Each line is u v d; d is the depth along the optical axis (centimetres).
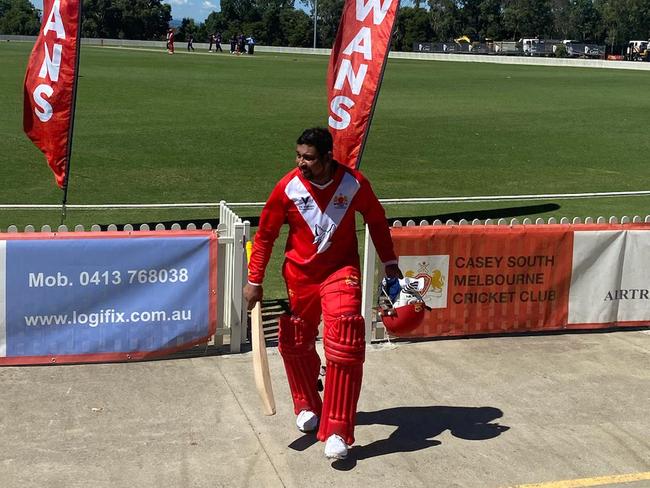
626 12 12794
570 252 646
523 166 1720
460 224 638
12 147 1683
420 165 1689
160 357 584
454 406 515
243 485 412
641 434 482
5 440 452
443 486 416
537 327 656
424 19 11125
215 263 580
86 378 544
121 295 566
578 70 5928
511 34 12962
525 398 530
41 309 554
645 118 2608
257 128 2125
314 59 6875
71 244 548
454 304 635
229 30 12450
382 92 3431
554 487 417
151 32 12625
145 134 1959
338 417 430
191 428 474
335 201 426
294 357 457
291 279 443
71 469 423
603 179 1594
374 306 646
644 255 661
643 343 645
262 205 1138
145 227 636
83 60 5188
